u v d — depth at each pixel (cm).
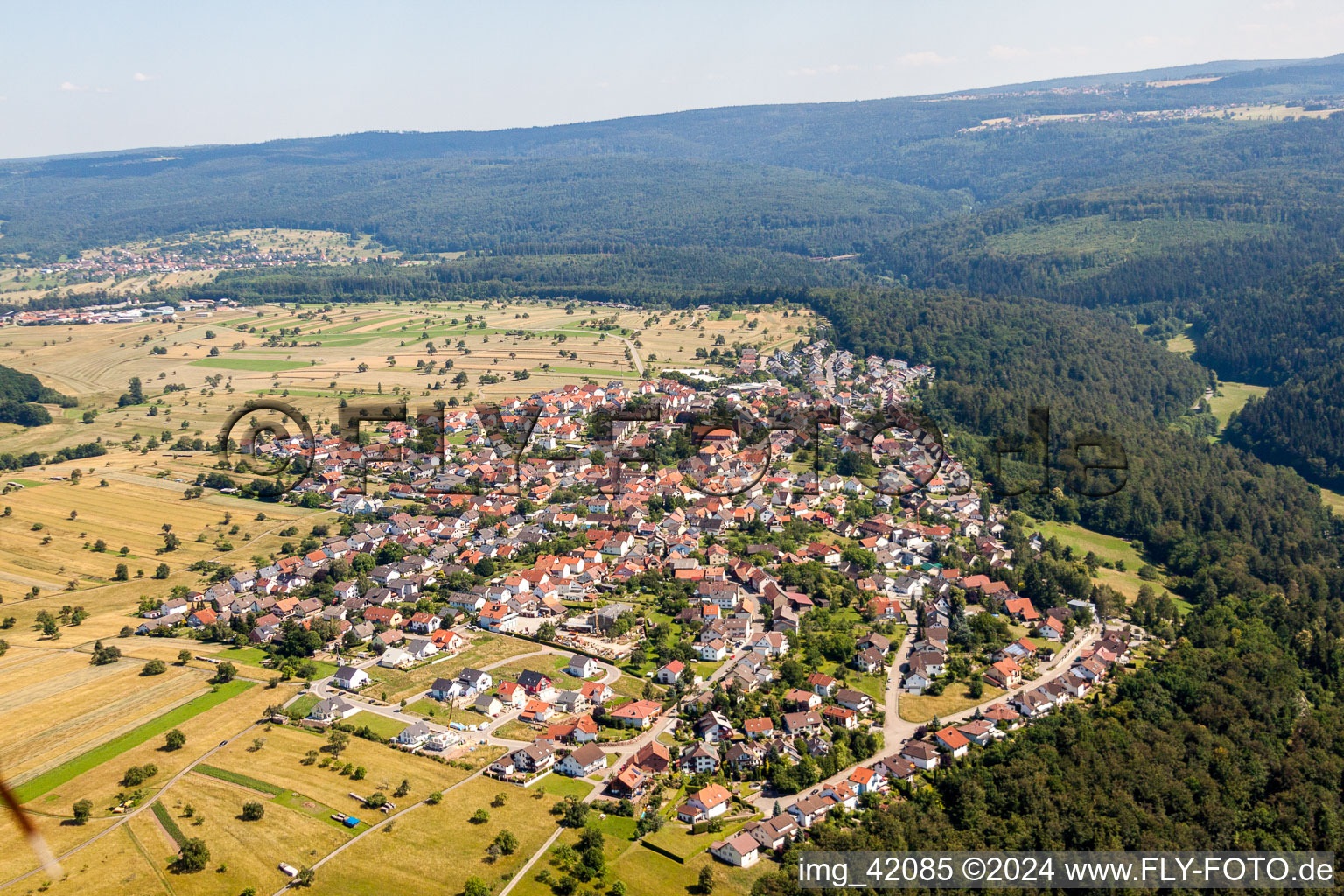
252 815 17062
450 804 17750
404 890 15275
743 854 16112
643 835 16875
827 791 18250
